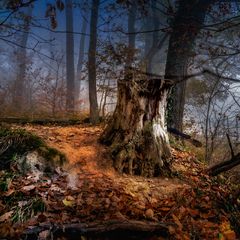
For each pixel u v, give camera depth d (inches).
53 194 166.6
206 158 334.3
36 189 166.7
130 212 160.9
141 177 204.1
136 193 181.5
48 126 329.7
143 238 142.0
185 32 367.2
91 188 178.9
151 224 145.5
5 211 147.5
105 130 231.8
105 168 203.3
